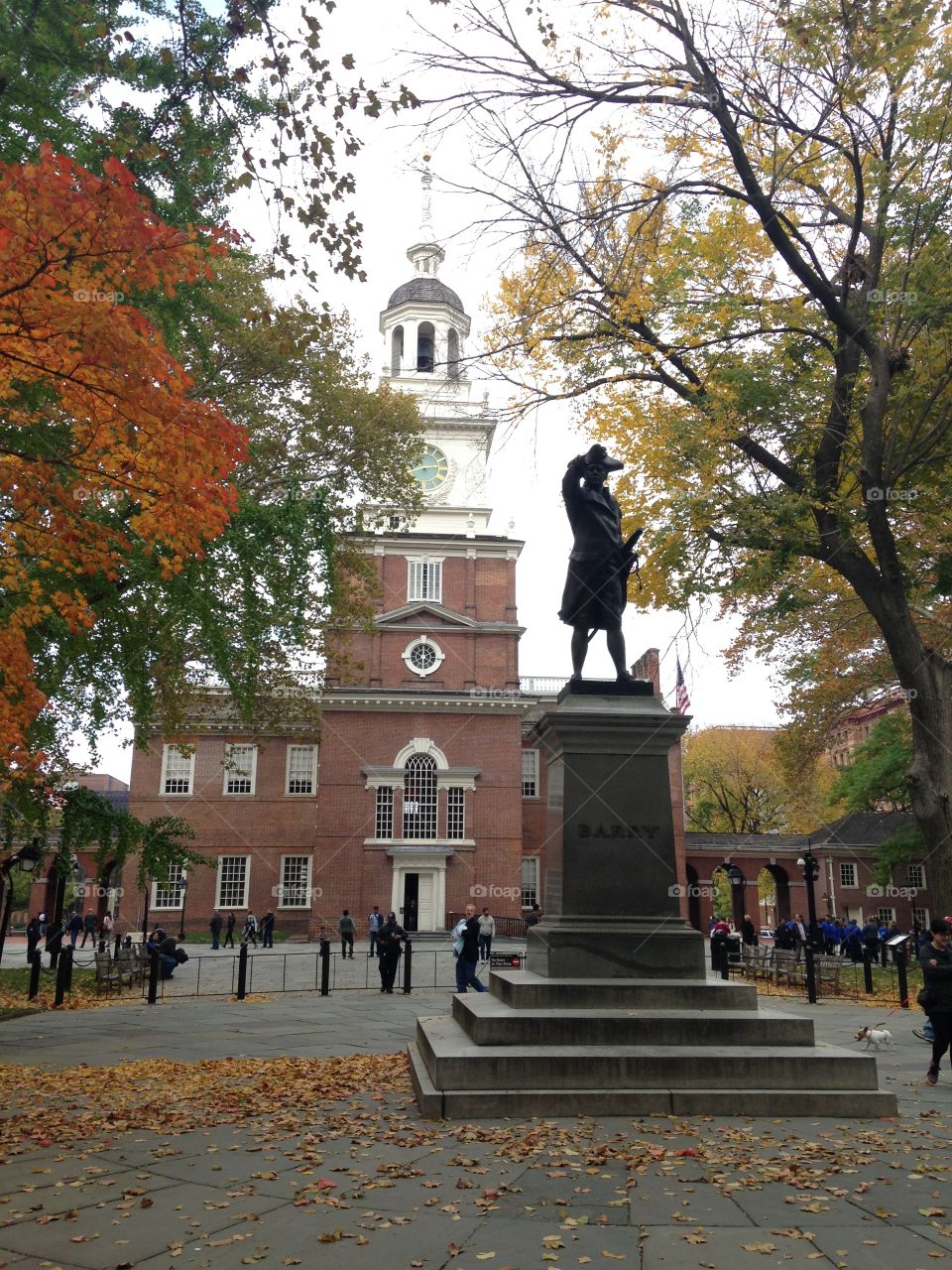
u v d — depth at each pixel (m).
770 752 49.81
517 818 44.97
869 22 12.66
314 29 7.64
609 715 9.07
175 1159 6.15
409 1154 6.09
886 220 15.59
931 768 16.66
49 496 10.23
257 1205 5.20
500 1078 7.21
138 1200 5.32
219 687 28.91
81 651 14.73
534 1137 6.36
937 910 16.33
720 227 16.67
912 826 36.22
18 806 16.61
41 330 8.33
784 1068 7.29
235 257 20.97
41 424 10.21
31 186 7.52
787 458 18.14
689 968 8.48
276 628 19.72
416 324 52.03
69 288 8.39
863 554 17.70
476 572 48.47
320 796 44.06
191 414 9.38
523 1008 8.04
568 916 8.65
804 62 12.82
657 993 8.13
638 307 15.13
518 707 45.75
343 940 29.17
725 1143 6.24
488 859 44.38
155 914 44.25
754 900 49.72
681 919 8.67
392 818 44.19
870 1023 14.77
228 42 8.20
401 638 46.69
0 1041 12.45
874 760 36.97
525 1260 4.41
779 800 51.91
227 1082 9.04
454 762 45.22
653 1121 6.82
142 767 46.03
